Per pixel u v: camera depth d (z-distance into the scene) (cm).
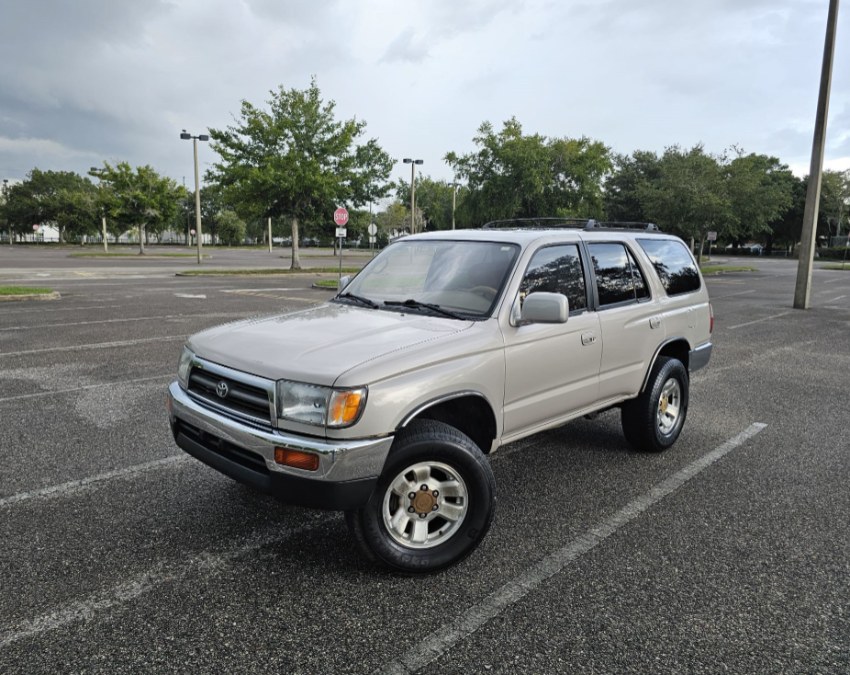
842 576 323
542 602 297
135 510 389
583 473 465
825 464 490
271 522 376
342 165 2730
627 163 6047
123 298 1600
